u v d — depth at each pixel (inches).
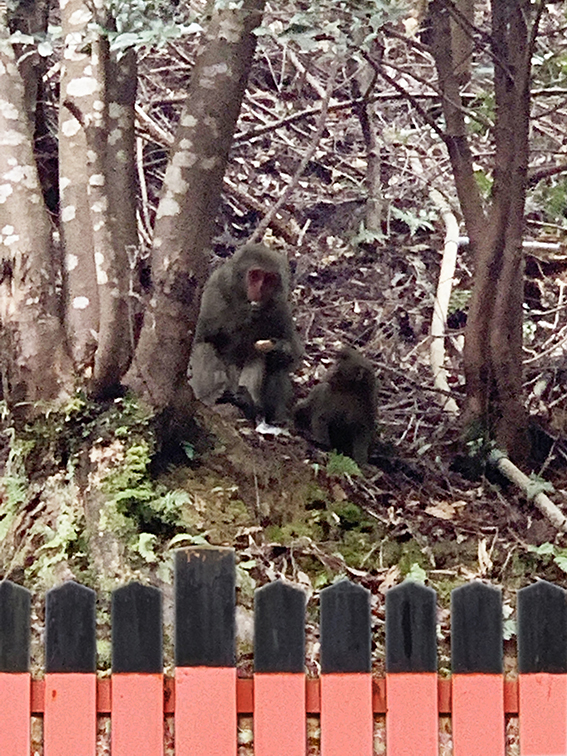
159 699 137.0
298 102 407.2
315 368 329.7
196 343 280.1
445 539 239.0
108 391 224.5
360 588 138.4
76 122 227.9
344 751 136.7
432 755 137.4
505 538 242.4
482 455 263.7
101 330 220.8
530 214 377.7
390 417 303.1
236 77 228.2
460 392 315.6
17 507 225.1
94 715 136.7
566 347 333.4
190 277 226.8
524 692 139.7
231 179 384.5
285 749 136.6
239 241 368.2
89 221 226.4
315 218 384.8
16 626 137.6
